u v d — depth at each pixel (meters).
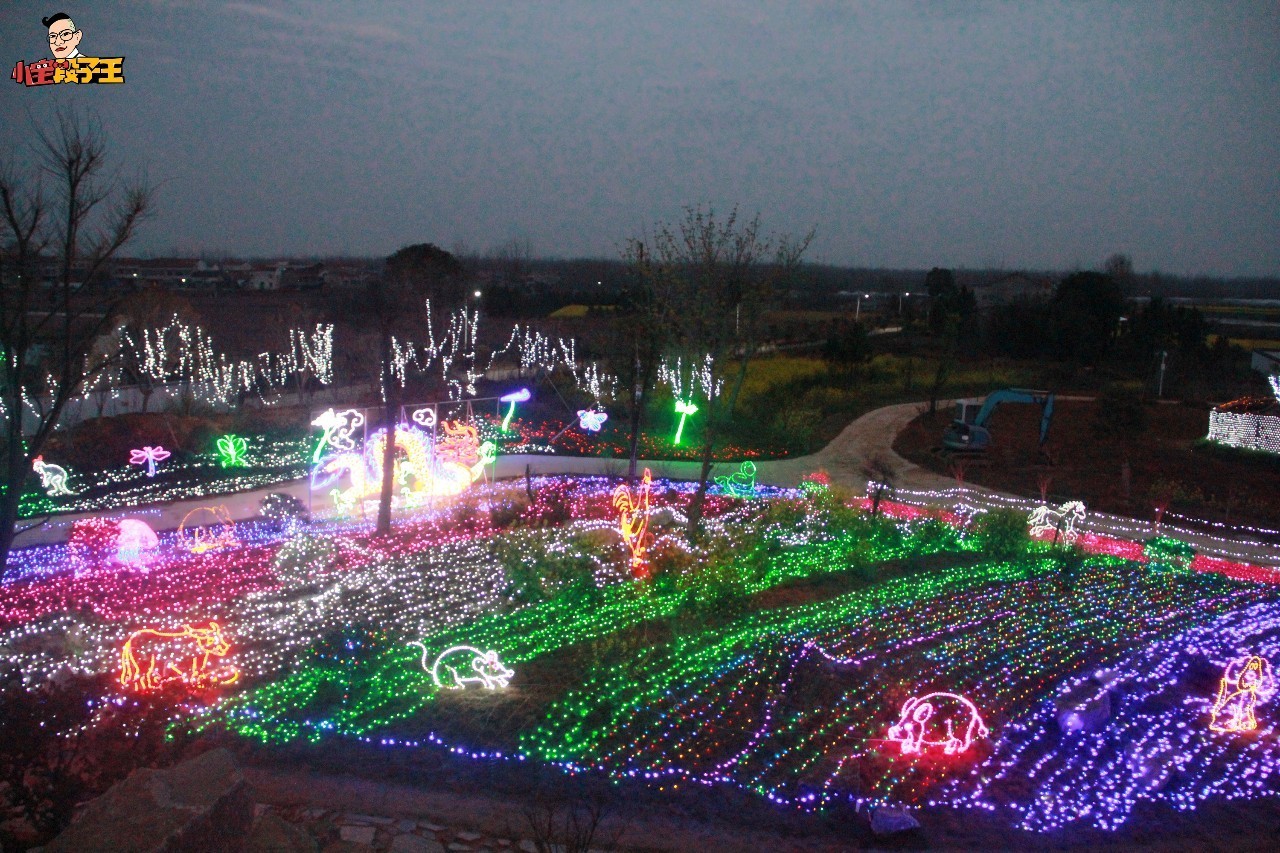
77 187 7.58
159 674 8.73
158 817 4.32
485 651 9.62
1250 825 6.90
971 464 23.58
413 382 24.58
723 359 14.52
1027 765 7.70
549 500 17.11
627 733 7.96
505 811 6.55
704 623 10.65
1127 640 10.83
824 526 15.16
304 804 6.50
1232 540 16.52
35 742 5.66
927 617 11.44
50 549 13.30
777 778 7.30
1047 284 69.19
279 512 15.22
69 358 7.93
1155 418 30.78
